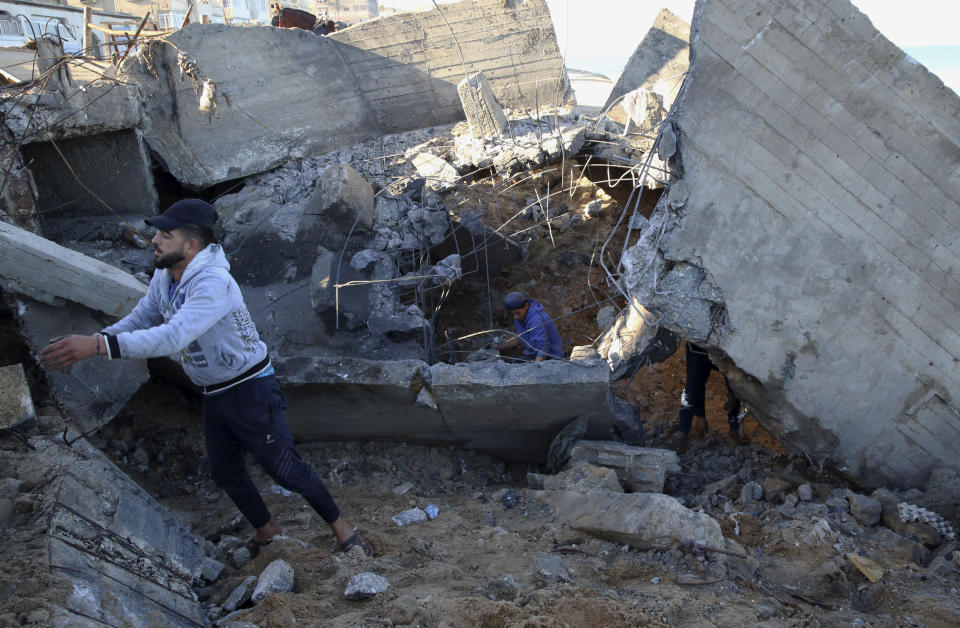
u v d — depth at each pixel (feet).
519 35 30.99
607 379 13.97
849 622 9.40
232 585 9.86
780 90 12.98
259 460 9.73
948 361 13.94
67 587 7.39
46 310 12.16
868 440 14.64
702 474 15.79
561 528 11.79
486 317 24.95
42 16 55.88
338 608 8.98
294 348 18.08
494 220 28.55
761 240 13.84
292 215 21.38
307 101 28.25
